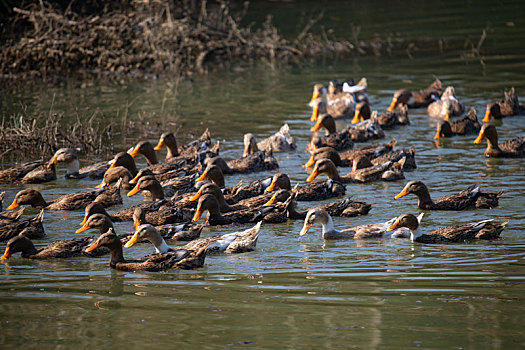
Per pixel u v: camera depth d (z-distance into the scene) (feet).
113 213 54.60
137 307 36.17
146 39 114.42
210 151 69.26
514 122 82.23
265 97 96.37
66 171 68.18
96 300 37.40
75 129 77.41
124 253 46.78
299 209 55.93
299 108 90.63
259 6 160.97
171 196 60.54
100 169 66.23
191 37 122.11
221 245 46.34
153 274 42.22
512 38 126.00
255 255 45.57
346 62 116.88
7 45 115.14
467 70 106.22
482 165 66.39
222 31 126.82
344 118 89.35
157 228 49.57
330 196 59.00
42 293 38.73
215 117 86.58
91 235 49.85
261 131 80.53
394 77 104.68
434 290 37.42
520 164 66.44
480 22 141.38
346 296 36.91
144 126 82.79
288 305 35.83
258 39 124.47
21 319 34.81
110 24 118.73
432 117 87.45
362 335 32.12
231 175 65.72
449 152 71.61
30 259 45.85
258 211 53.47
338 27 141.18
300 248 46.91
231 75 111.45
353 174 63.41
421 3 166.30
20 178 64.34
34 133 75.77
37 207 56.44
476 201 54.24
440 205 54.24
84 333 32.96
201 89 102.06
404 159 63.77
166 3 119.96
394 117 83.20
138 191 58.44
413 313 34.45
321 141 73.05
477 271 40.42
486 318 33.63
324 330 32.71
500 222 48.62
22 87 104.58
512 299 35.81
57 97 97.50
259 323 33.68
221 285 39.40
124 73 114.32
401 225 47.78
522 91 93.09
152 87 104.01
